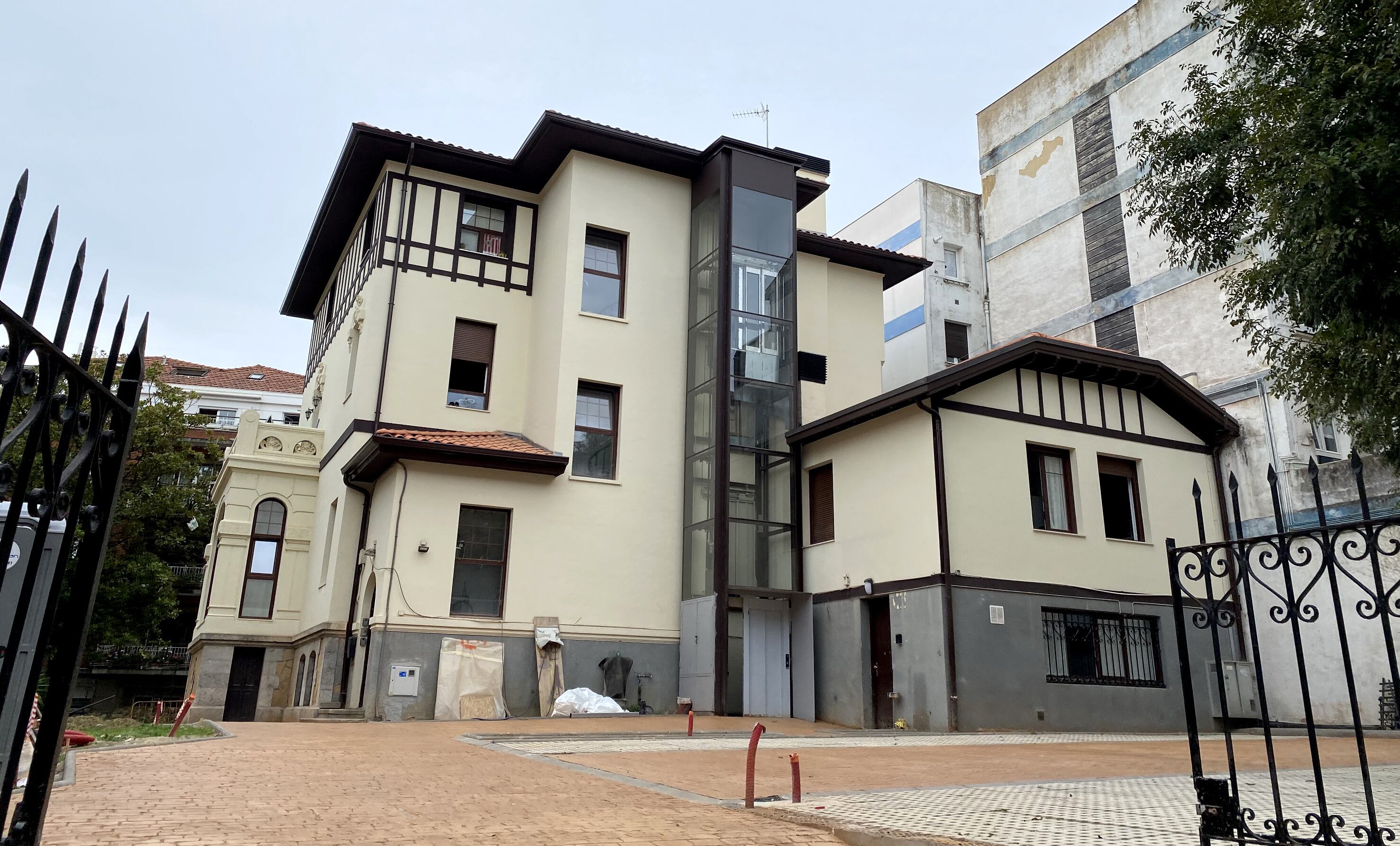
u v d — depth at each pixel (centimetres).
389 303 2009
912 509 1709
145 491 2744
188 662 3344
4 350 246
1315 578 415
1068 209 3061
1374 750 1241
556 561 1864
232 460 2162
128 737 1072
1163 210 1158
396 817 604
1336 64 906
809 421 2252
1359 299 892
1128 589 1819
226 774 764
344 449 1973
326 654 1831
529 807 659
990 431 1758
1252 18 1004
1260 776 876
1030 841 534
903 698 1659
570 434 1947
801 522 1977
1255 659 439
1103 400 1914
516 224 2200
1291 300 993
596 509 1930
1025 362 1812
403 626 1700
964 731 1564
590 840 550
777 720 1783
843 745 1226
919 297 3269
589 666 1841
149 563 2695
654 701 1873
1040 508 1800
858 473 1855
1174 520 1928
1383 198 844
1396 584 382
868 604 1789
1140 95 2883
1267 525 1966
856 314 2445
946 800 704
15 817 303
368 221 2230
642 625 1908
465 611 1784
